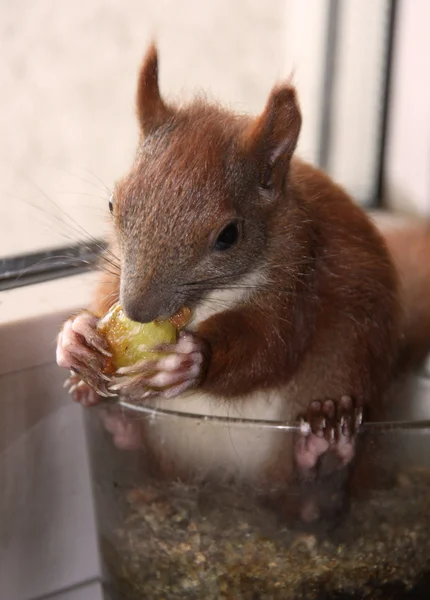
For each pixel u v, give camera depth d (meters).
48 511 0.51
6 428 0.49
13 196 0.56
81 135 0.58
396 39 0.61
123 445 0.46
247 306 0.49
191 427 0.45
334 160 0.63
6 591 0.50
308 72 0.62
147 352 0.46
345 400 0.49
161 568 0.46
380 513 0.45
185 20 0.61
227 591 0.46
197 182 0.45
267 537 0.45
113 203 0.46
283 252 0.48
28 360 0.49
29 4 0.57
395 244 0.57
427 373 0.53
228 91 0.61
